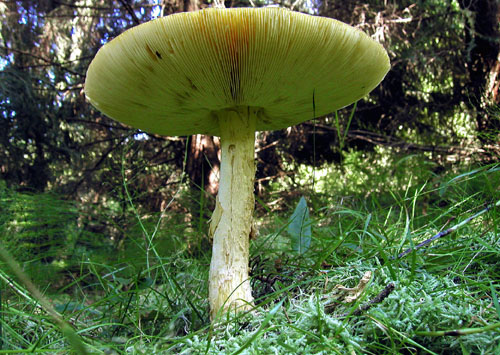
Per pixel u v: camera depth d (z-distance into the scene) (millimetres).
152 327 182
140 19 625
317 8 677
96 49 651
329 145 742
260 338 129
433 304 133
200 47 137
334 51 143
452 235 205
